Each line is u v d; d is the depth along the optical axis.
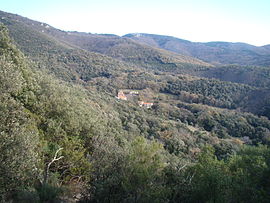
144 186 7.23
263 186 7.64
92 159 10.54
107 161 8.77
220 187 7.23
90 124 15.61
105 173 8.26
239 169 8.83
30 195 6.75
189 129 43.53
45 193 7.60
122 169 8.02
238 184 7.41
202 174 8.05
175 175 8.70
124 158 8.42
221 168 9.05
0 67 11.37
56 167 9.95
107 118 29.17
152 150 7.91
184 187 8.03
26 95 13.32
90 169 9.79
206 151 9.66
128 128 33.16
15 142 6.91
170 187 7.86
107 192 7.42
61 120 13.61
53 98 15.29
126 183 7.20
